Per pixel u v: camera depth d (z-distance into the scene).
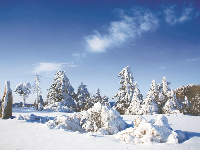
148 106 21.86
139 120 7.44
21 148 4.95
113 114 9.16
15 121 11.13
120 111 28.17
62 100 34.38
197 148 5.00
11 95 13.62
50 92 35.72
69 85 37.44
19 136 6.58
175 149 4.96
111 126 8.64
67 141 5.85
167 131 6.48
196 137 6.46
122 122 9.30
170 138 6.03
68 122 9.19
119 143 5.77
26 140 5.93
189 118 12.84
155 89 34.81
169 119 12.55
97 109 9.69
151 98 22.67
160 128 6.55
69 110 29.81
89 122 9.08
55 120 9.76
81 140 6.04
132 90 29.47
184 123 10.27
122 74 30.72
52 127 8.65
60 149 4.88
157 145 5.50
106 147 5.21
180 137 6.27
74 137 6.50
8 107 13.16
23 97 31.92
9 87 13.61
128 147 5.25
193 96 57.28
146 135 6.19
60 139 6.13
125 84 29.48
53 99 34.97
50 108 28.94
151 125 6.50
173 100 30.98
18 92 31.19
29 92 32.56
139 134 6.52
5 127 8.80
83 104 39.72
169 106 22.19
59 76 36.88
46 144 5.41
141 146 5.38
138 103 23.73
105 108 9.47
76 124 9.29
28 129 8.20
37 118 12.56
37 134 6.98
